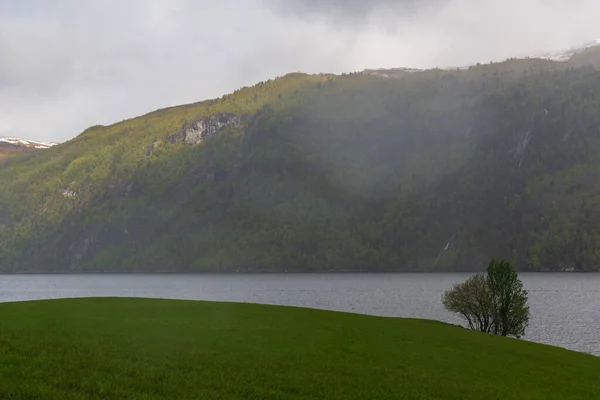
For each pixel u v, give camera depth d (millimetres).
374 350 35062
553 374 34125
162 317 40750
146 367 25109
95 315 39406
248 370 26953
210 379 24609
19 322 33500
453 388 28078
